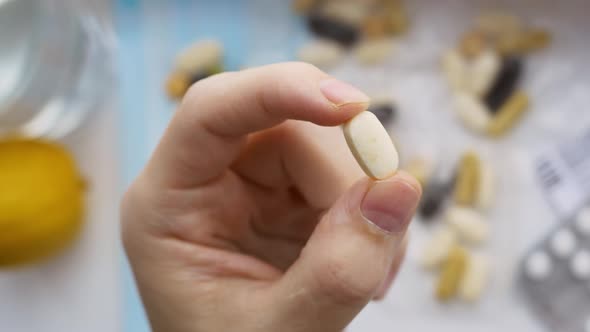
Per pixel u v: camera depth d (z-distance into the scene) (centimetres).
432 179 42
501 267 41
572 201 41
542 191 41
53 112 41
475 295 41
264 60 43
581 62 42
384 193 28
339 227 30
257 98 30
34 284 42
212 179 32
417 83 42
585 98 42
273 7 43
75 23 40
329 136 33
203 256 32
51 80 40
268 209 34
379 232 29
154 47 43
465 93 42
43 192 39
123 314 42
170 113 43
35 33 39
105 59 42
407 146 42
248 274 32
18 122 41
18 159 39
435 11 43
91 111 42
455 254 41
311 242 30
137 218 32
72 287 42
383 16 43
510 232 41
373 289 30
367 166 29
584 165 41
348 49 43
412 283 41
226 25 43
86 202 42
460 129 42
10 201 39
